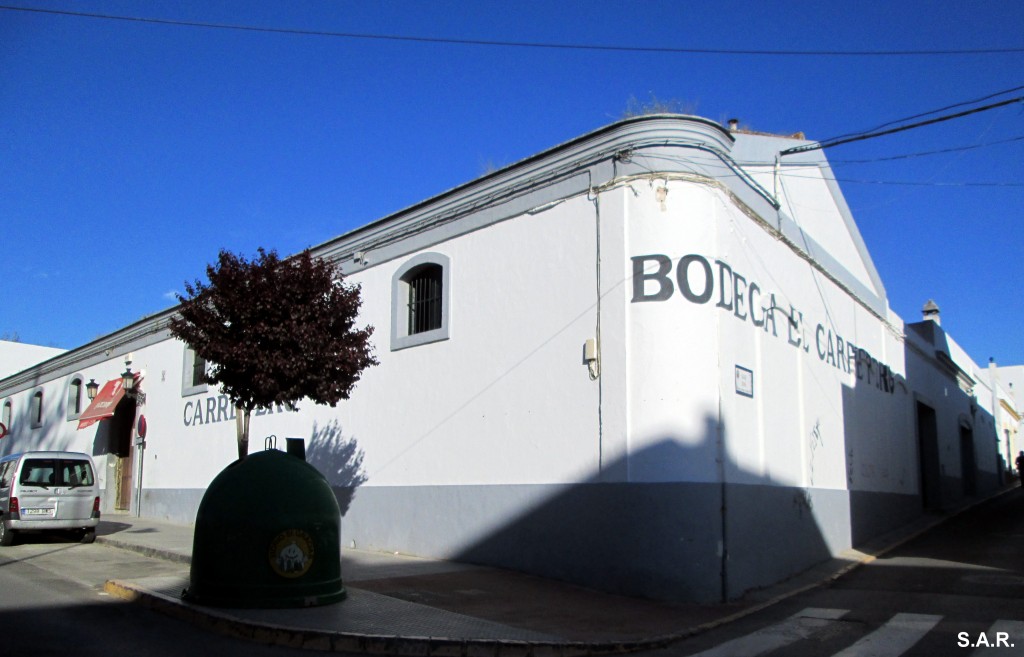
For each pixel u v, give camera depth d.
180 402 21.44
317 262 12.36
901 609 10.02
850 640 8.46
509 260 13.13
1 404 33.94
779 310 13.79
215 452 19.56
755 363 12.50
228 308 11.53
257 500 9.06
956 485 27.28
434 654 7.65
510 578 11.53
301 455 10.52
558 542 11.56
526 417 12.39
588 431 11.49
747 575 11.18
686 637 8.66
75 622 8.58
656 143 11.58
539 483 12.01
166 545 14.94
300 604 8.89
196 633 8.23
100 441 25.69
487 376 13.13
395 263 15.46
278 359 11.40
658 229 11.33
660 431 10.80
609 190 11.78
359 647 7.70
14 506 15.34
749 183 13.27
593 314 11.71
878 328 19.89
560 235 12.39
